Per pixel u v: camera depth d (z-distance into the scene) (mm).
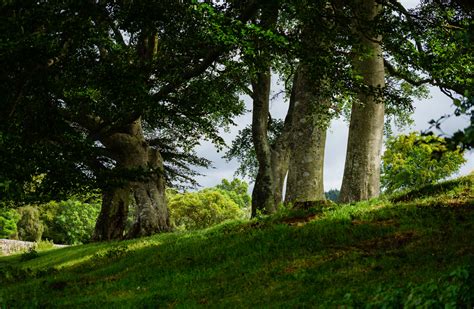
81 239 64375
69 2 13086
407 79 22656
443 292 5641
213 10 13594
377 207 13820
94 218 66688
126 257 15805
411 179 46969
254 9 15578
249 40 14805
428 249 9289
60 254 21500
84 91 15383
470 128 3891
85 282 13219
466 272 5742
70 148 13828
